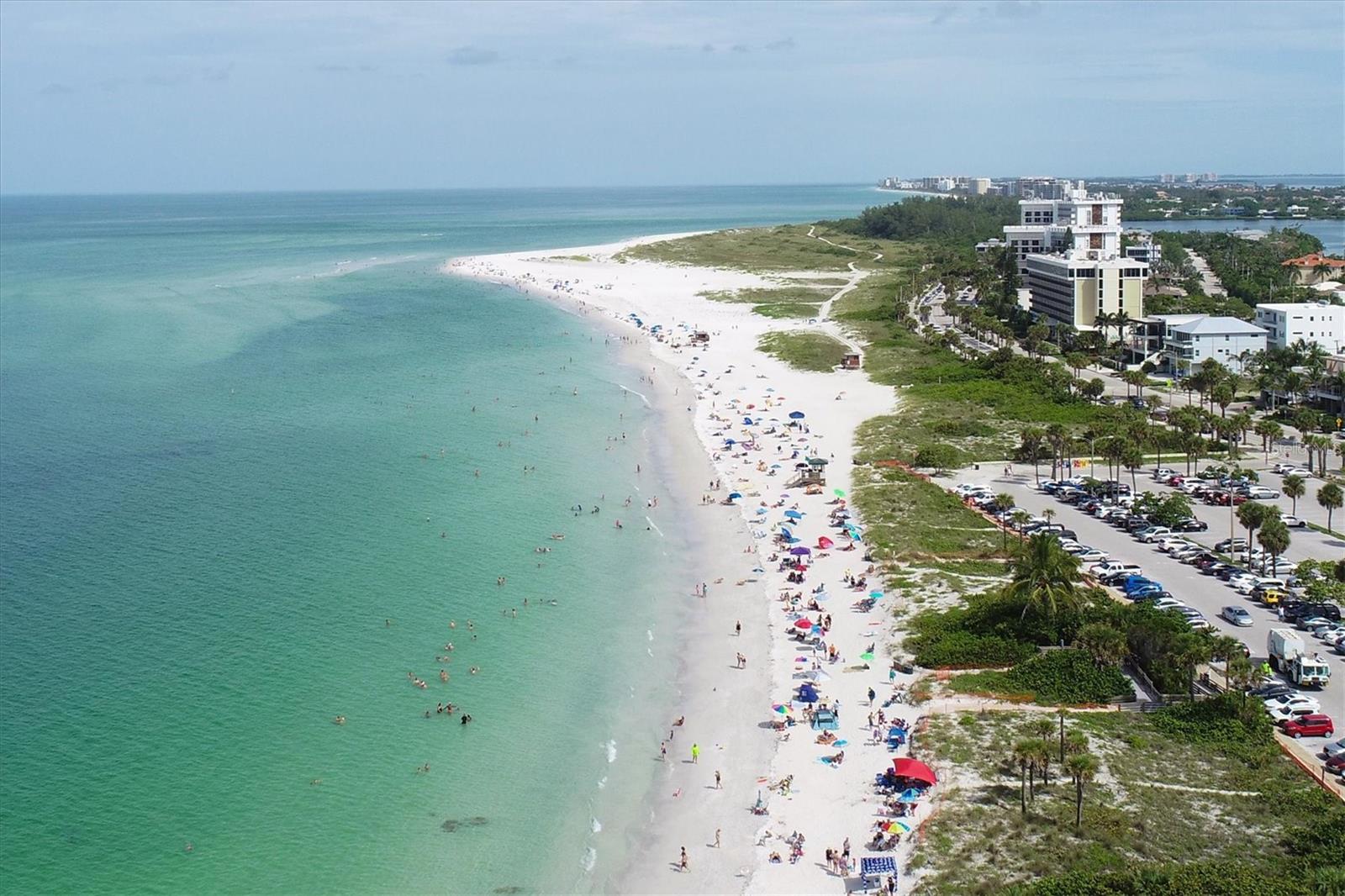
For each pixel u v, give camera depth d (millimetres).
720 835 87438
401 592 133125
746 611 130000
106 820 87188
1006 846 81875
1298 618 119875
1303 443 181500
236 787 92188
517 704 107812
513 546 150125
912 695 106688
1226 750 94062
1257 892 71312
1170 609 120000
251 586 133250
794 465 188500
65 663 112250
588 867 83750
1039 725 98125
